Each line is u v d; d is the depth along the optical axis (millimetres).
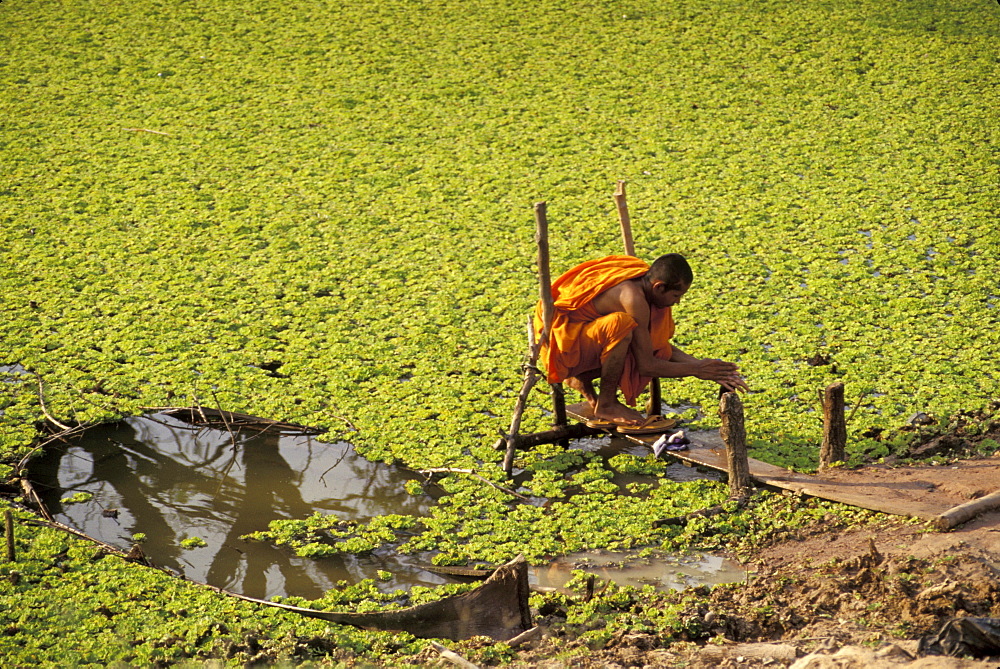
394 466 17609
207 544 15625
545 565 14648
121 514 16406
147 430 18797
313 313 22875
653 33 43438
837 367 19938
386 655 12398
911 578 12570
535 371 17469
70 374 20141
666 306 17641
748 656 11477
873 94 36719
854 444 17328
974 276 23688
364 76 39312
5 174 31125
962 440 16953
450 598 12906
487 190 29906
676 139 33438
